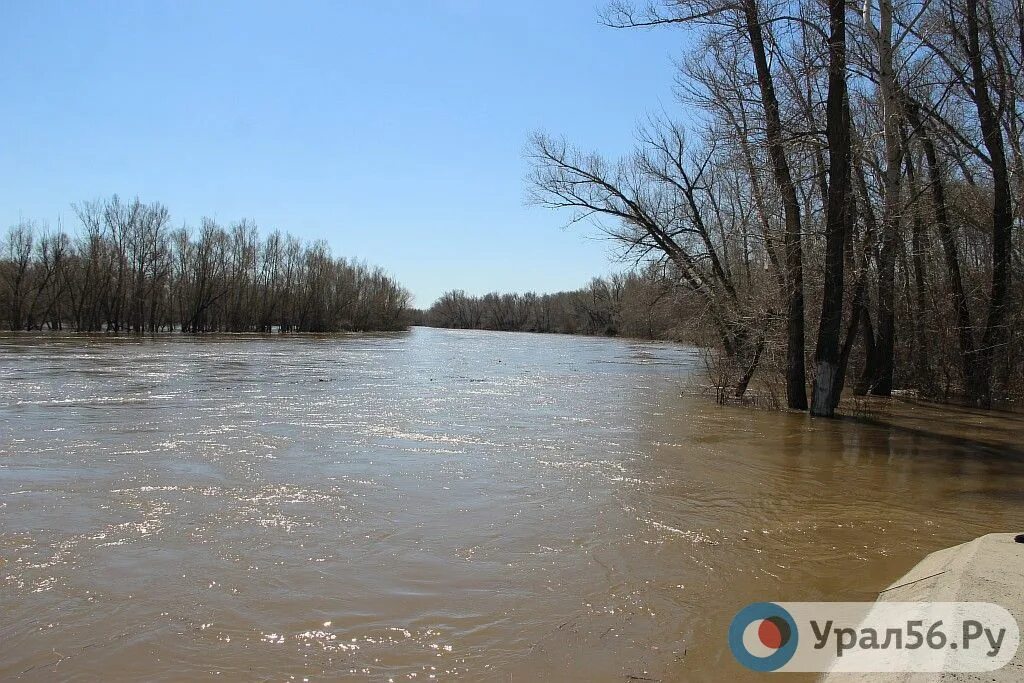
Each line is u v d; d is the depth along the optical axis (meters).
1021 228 21.27
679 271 22.27
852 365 24.47
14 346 41.75
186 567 6.70
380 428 14.92
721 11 17.03
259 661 4.93
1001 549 6.45
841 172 16.64
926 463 12.05
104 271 64.88
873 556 7.23
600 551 7.32
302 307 83.75
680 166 22.56
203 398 19.34
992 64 21.75
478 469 11.06
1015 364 20.72
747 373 20.27
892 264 21.08
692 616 5.76
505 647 5.19
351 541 7.50
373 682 4.66
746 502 9.34
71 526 7.88
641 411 18.33
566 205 23.77
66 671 4.79
